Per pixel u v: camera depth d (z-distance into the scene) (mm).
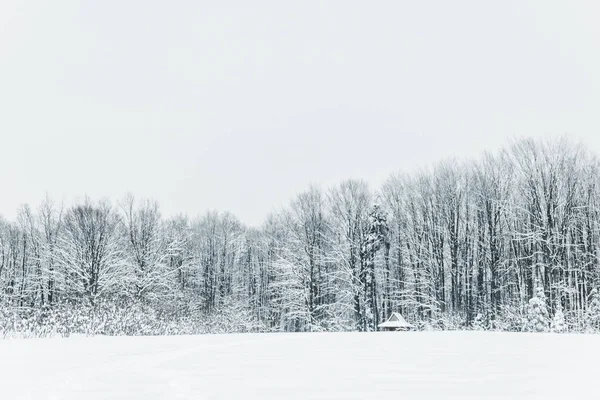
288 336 28500
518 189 50875
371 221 54969
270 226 72438
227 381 10875
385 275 59062
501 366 12531
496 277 51094
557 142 49938
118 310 34656
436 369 12219
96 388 10305
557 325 40125
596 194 49406
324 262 57250
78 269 54781
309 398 8891
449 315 49969
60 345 21375
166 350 18891
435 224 55688
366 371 12094
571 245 46906
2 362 14984
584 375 10883
